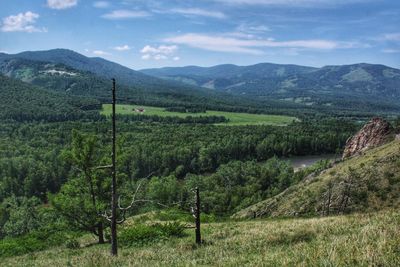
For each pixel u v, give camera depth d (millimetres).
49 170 130375
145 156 142125
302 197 54688
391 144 58844
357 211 45781
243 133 193500
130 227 35906
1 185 127375
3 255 35469
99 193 35781
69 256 27562
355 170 53438
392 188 46938
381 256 10828
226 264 15477
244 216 59125
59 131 177625
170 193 108875
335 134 183875
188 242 25531
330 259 11227
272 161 144625
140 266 18312
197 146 158625
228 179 128750
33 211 97938
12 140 167500
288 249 16328
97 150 36250
